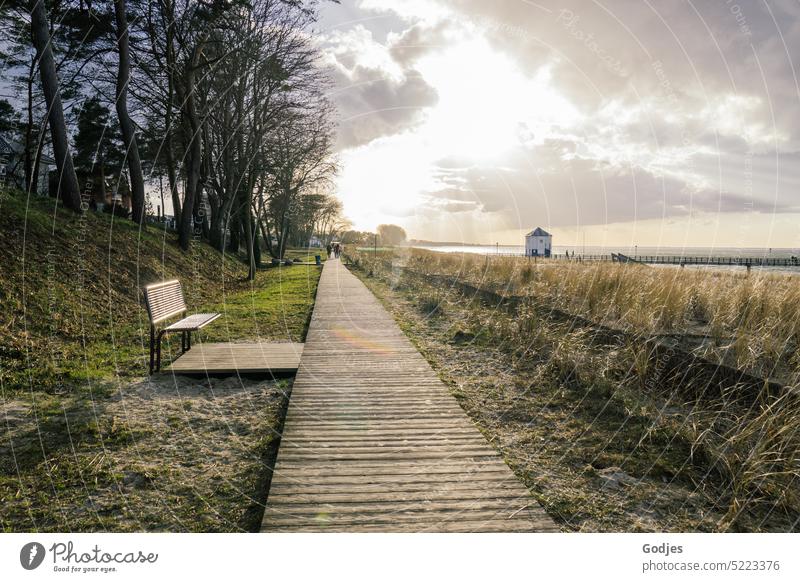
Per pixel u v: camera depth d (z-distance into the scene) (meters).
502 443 3.91
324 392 4.84
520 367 6.03
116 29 14.51
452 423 4.02
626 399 4.66
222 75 17.52
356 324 8.82
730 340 5.61
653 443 3.88
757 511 3.02
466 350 6.96
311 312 10.48
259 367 5.56
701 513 2.98
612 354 5.57
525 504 2.84
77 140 21.81
